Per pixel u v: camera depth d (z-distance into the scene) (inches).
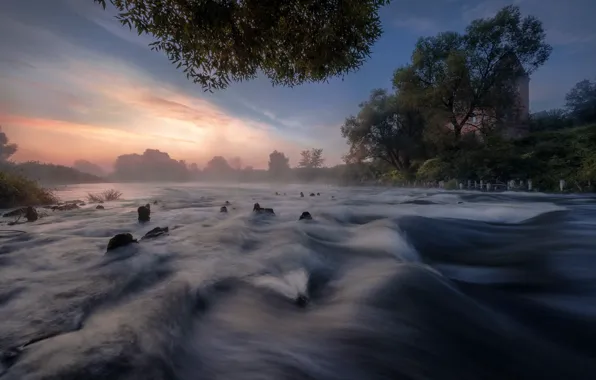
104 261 165.6
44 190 650.8
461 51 1263.5
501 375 85.5
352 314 115.6
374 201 687.7
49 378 64.1
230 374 78.0
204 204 639.1
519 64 1277.1
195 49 250.5
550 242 252.5
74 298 115.0
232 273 157.1
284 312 119.5
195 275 145.6
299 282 148.9
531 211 441.4
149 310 99.4
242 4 242.4
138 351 76.1
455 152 1311.5
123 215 426.0
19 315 99.9
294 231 266.5
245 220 338.0
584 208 463.2
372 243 232.1
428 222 321.7
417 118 1667.1
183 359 81.5
